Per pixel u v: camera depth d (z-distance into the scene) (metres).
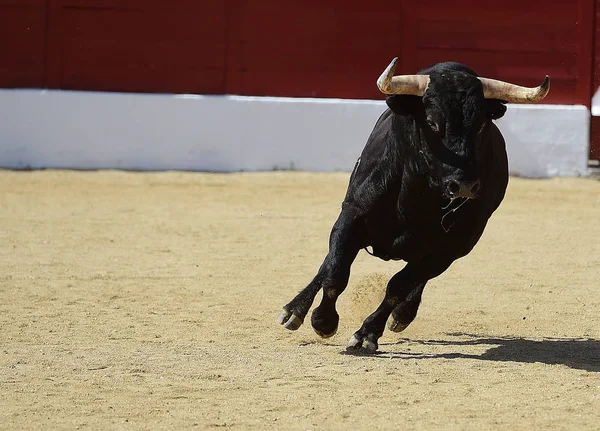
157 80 33.38
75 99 32.62
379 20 33.62
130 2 33.16
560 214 26.95
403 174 12.06
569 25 33.56
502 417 10.07
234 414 10.08
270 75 33.50
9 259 19.91
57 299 16.45
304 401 10.54
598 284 18.66
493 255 21.55
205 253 21.05
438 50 33.75
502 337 14.41
